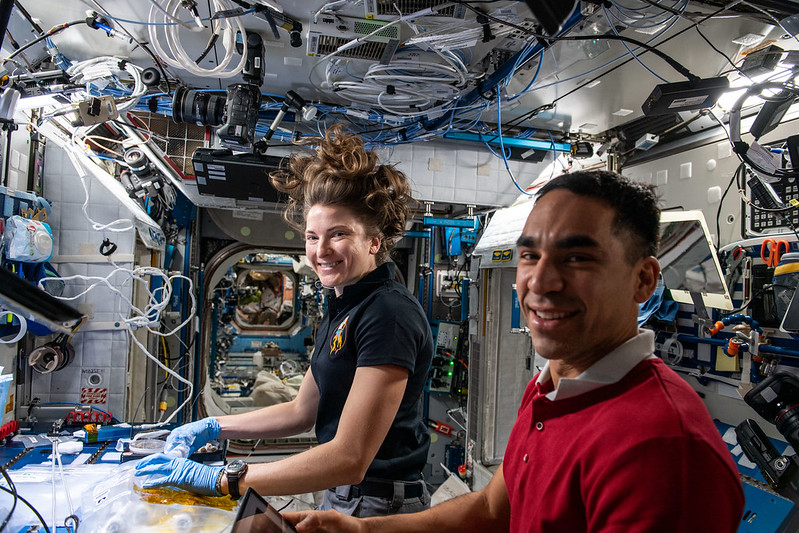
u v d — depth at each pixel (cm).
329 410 164
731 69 252
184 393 492
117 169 367
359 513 160
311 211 159
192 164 328
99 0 206
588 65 248
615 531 79
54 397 289
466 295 510
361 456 136
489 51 246
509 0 196
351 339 157
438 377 538
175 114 259
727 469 79
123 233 300
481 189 359
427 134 320
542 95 287
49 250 262
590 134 360
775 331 250
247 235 563
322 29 216
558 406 103
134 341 313
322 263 157
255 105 251
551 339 96
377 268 166
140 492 140
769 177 239
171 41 214
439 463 535
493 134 340
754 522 232
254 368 1002
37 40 211
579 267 93
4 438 223
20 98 223
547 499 97
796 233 232
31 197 262
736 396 275
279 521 119
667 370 95
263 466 139
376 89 274
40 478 174
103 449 215
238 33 229
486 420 427
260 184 339
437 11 202
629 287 97
